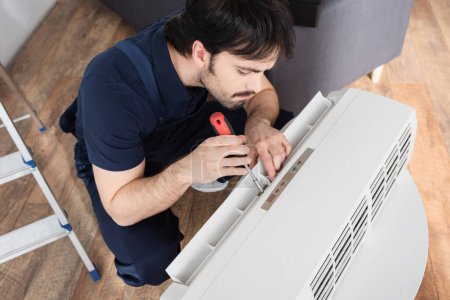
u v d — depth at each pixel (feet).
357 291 2.75
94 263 5.07
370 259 2.89
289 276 2.27
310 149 2.88
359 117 3.02
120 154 3.28
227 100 3.26
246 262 2.35
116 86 3.26
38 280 4.96
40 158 6.28
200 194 5.63
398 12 6.11
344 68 6.14
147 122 3.51
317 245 2.36
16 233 4.33
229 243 2.44
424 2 8.74
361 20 5.69
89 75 3.36
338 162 2.76
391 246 2.94
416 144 6.07
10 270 5.06
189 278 2.45
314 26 4.90
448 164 5.80
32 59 7.97
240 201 2.77
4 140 6.55
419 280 2.76
